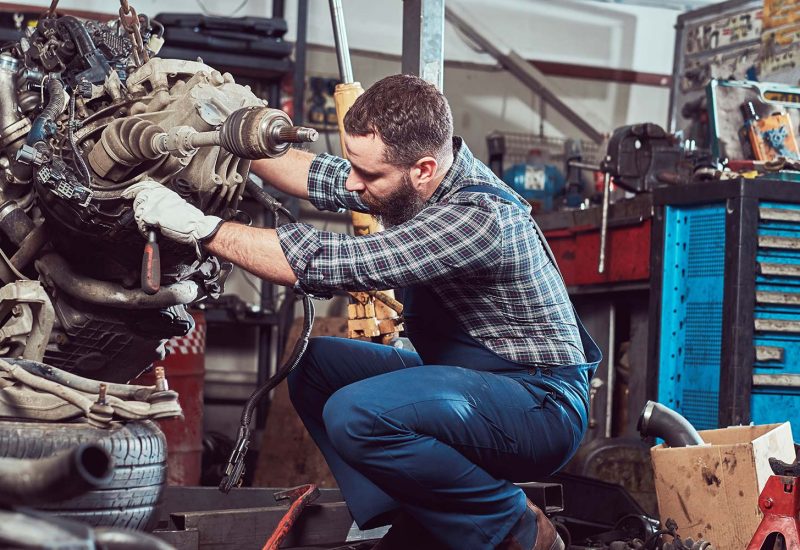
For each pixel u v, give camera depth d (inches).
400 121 75.1
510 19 245.0
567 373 81.1
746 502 90.3
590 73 250.4
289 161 90.3
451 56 239.0
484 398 77.1
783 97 158.2
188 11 214.7
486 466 79.2
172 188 73.5
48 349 79.6
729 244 126.8
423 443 75.5
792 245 128.0
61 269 78.4
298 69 203.6
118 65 79.9
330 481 162.6
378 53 230.2
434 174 77.5
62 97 75.6
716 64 217.0
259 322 198.1
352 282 73.4
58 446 66.1
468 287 79.1
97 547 45.1
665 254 135.9
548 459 79.7
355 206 88.6
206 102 71.4
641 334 160.1
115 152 71.0
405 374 78.1
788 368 128.7
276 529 79.7
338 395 77.7
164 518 98.1
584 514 110.4
